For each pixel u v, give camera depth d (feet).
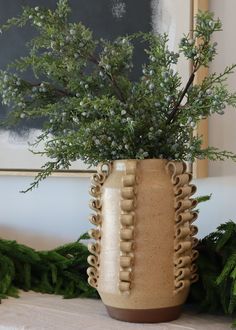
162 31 3.74
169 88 2.63
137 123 2.61
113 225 2.66
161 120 2.69
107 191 2.69
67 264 3.35
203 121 3.60
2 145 4.09
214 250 3.02
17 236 4.17
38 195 4.12
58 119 2.86
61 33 2.73
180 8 3.69
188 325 2.66
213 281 2.85
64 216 4.06
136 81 3.76
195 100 2.63
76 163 3.89
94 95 2.84
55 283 3.41
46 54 2.87
